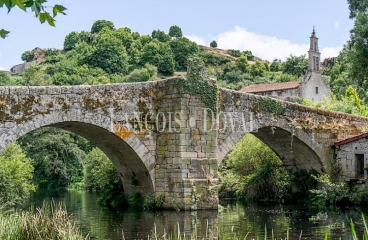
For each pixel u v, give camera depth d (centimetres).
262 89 5744
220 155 2020
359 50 2388
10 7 467
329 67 8194
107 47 6812
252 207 2166
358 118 2611
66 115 1695
